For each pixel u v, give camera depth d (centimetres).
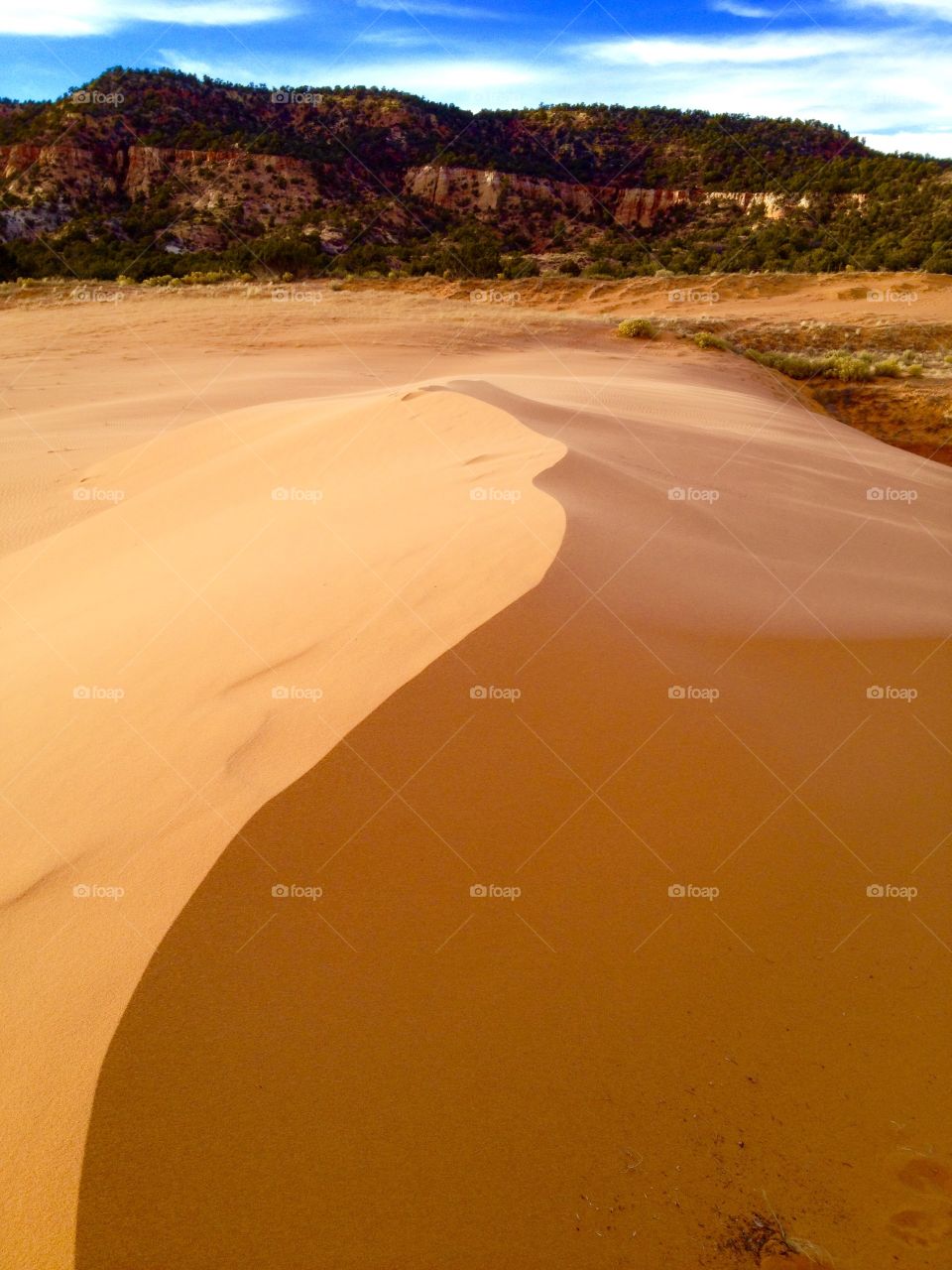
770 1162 275
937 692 529
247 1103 267
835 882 375
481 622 458
